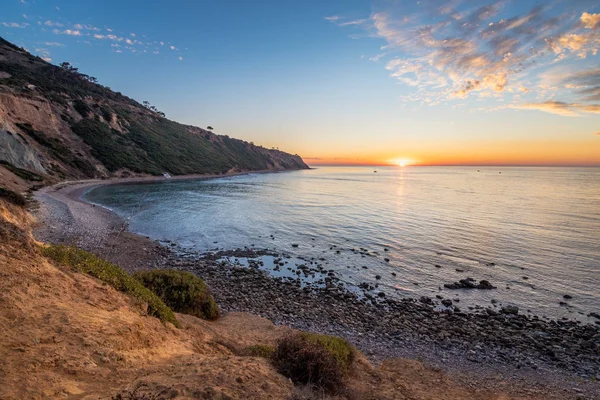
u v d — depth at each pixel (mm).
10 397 2904
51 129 75875
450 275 21406
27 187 46062
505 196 67438
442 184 108500
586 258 24422
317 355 5863
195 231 32844
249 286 18594
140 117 127688
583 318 15656
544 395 9562
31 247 6230
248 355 6977
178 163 109500
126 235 28656
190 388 3852
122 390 3504
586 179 140500
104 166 80312
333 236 31984
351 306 16453
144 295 7324
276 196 65812
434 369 10555
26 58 111250
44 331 4199
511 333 13953
